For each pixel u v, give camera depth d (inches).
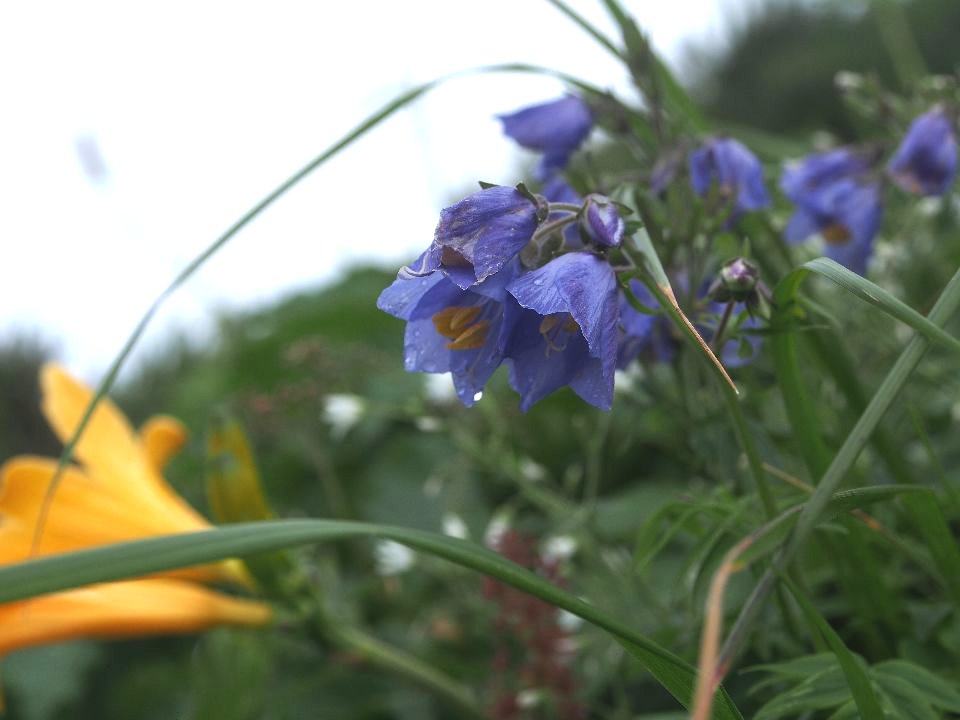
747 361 8.6
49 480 10.7
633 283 7.9
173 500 11.7
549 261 6.8
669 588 11.6
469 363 7.1
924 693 6.7
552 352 7.0
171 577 11.4
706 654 5.0
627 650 6.4
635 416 10.1
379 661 12.1
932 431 12.0
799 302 7.6
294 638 12.0
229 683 14.3
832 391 10.9
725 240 9.5
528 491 13.0
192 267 7.6
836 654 6.0
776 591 8.1
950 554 7.2
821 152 11.6
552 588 6.0
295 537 5.6
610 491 15.0
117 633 10.7
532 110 10.0
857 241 10.9
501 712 11.5
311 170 8.2
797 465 10.0
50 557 5.1
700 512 7.7
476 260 6.5
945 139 10.3
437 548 5.9
